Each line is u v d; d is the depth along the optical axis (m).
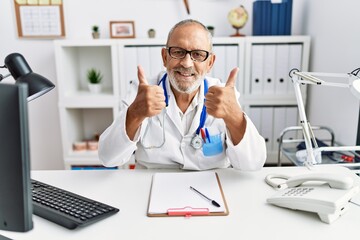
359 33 1.74
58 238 0.80
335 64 1.99
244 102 2.33
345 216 0.89
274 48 2.26
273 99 2.32
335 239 0.79
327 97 2.11
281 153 2.04
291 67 2.29
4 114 0.57
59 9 2.44
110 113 2.69
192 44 1.22
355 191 0.93
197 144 1.29
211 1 2.47
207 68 1.29
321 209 0.85
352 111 1.82
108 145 1.18
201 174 1.16
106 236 0.81
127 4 2.47
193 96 1.36
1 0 2.43
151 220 0.88
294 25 2.52
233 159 1.20
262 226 0.84
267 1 2.28
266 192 1.03
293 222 0.86
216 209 0.91
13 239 0.79
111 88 2.61
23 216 0.62
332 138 1.86
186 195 1.00
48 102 2.62
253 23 2.36
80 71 2.61
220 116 1.08
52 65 2.54
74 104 2.30
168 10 2.49
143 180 1.14
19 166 0.59
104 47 2.56
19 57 1.00
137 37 2.52
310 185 0.98
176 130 1.33
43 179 1.14
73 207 0.90
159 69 2.26
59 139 2.70
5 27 2.48
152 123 1.34
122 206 0.95
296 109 2.35
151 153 1.32
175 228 0.84
